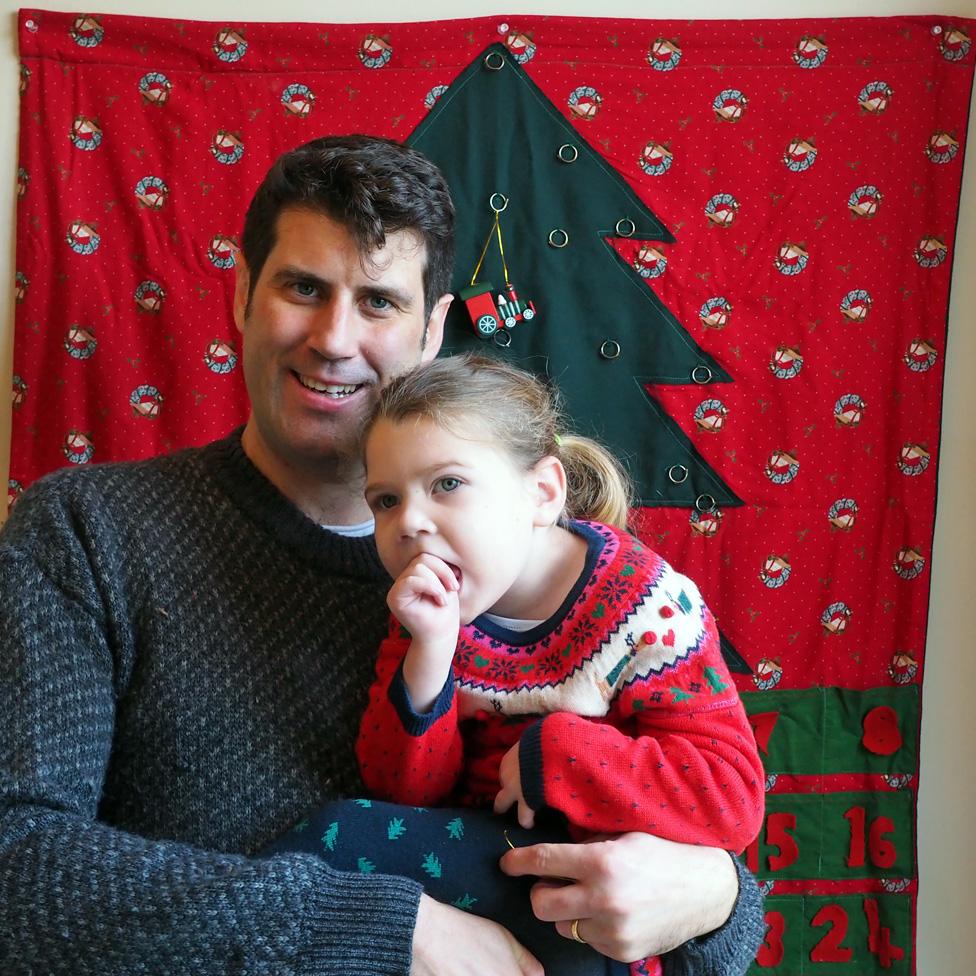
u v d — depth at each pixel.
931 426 2.01
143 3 1.96
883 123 1.99
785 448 2.01
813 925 2.02
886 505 2.02
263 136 1.95
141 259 1.94
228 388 1.96
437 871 0.99
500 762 1.07
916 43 1.98
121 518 1.14
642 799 0.96
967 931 2.10
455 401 1.05
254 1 1.97
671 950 1.03
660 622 1.02
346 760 1.11
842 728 2.02
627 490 1.70
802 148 1.99
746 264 2.00
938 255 2.01
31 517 1.11
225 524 1.18
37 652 1.02
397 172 1.18
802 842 2.02
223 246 1.95
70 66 1.92
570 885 0.95
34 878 0.90
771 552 2.01
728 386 2.01
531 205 1.97
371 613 1.19
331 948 0.90
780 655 2.02
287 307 1.17
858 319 2.00
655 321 2.00
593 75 1.97
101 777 1.04
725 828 0.98
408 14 1.99
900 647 2.02
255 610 1.14
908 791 2.02
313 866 0.93
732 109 1.98
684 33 1.98
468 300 1.94
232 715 1.09
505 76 1.97
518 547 1.04
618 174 1.98
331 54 1.95
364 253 1.15
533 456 1.09
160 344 1.95
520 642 1.06
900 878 2.02
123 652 1.09
